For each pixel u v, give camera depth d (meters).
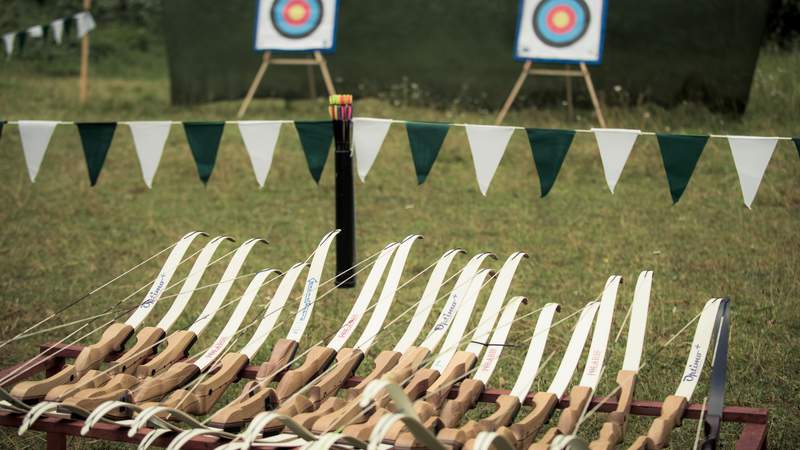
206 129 6.36
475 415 5.98
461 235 10.08
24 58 22.50
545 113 15.54
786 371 6.43
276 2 16.06
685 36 14.66
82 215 11.27
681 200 10.99
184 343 5.35
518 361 6.77
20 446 5.68
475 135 6.04
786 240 9.37
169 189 12.35
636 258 9.05
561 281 8.52
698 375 4.82
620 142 5.81
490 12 15.89
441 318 5.54
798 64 16.50
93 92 18.67
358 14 16.61
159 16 25.83
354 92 16.95
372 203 11.40
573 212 10.74
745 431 4.28
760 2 14.14
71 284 8.83
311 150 6.36
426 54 16.38
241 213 11.19
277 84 17.14
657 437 4.30
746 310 7.61
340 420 4.36
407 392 4.74
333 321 7.65
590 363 5.02
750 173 5.64
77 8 25.44
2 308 8.13
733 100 14.48
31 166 6.49
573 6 14.54
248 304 5.78
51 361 5.42
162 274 6.00
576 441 3.87
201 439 4.24
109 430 4.36
